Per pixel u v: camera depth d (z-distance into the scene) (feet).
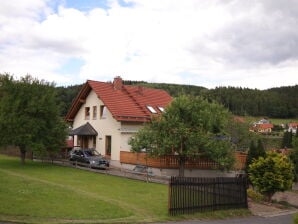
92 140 144.25
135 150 98.43
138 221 50.88
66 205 54.70
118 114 127.75
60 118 122.72
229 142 101.04
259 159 82.43
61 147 123.24
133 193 71.77
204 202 62.23
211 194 63.52
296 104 416.87
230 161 100.07
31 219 45.75
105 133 136.56
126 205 59.36
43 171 102.32
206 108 98.32
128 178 95.50
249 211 68.18
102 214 51.65
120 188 77.15
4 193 59.06
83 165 120.16
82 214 50.49
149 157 100.42
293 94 446.19
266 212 70.69
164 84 350.84
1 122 112.37
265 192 82.23
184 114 97.60
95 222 47.37
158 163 107.14
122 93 143.02
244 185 69.62
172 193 57.62
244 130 168.66
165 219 54.34
